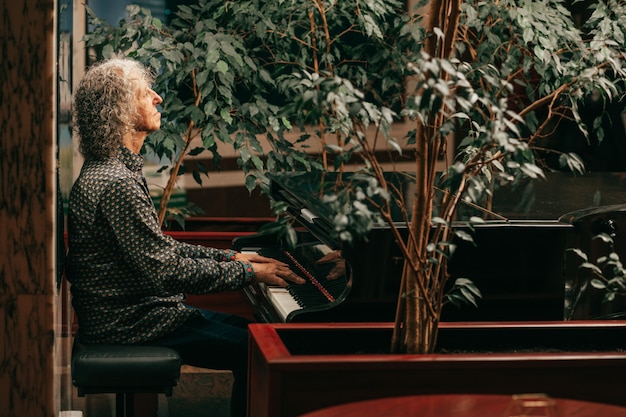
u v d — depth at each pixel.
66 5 3.76
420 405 2.33
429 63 2.51
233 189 6.36
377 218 2.65
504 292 3.19
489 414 2.27
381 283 3.09
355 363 2.55
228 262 3.52
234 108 5.00
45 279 2.97
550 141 5.67
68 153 4.03
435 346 2.95
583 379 2.64
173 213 5.10
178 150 5.83
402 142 6.38
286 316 3.28
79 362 3.25
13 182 2.93
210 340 3.49
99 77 3.52
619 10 4.58
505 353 2.82
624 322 3.03
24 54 2.89
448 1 2.85
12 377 2.99
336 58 5.07
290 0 4.86
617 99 5.57
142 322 3.46
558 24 4.64
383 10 4.80
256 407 2.79
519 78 5.15
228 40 4.56
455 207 2.79
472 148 3.33
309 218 3.47
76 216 3.42
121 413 3.38
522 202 3.77
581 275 3.31
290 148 4.99
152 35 4.78
